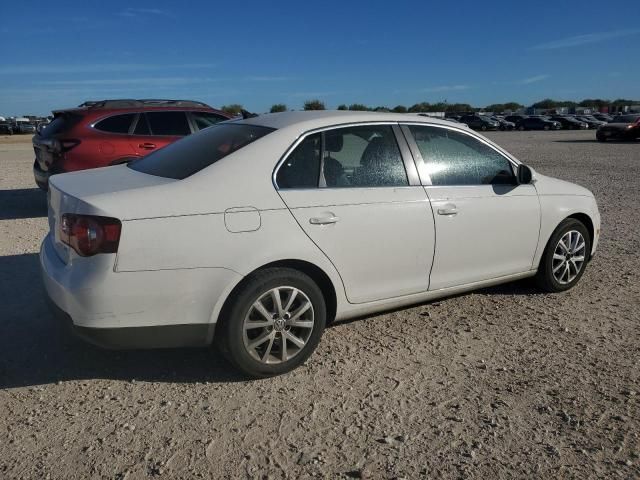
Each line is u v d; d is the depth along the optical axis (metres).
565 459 3.05
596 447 3.15
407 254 4.35
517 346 4.41
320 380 3.88
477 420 3.41
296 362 3.95
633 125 33.25
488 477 2.91
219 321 3.70
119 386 3.78
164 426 3.32
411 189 4.38
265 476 2.90
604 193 12.12
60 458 3.02
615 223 8.98
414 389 3.76
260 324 3.77
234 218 3.63
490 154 4.97
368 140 4.33
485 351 4.33
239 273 3.63
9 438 3.19
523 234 5.09
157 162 4.30
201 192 3.62
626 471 2.95
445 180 4.61
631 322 4.89
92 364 4.07
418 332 4.67
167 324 3.54
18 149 29.80
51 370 3.98
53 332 4.57
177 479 2.87
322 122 4.17
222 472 2.93
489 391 3.74
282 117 4.37
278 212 3.77
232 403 3.57
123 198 3.46
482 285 4.97
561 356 4.25
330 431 3.29
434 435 3.26
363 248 4.12
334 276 4.04
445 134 4.73
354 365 4.09
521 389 3.77
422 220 4.38
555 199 5.32
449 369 4.04
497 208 4.84
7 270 6.13
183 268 3.50
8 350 4.26
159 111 9.27
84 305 3.40
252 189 3.75
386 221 4.20
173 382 3.83
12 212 9.69
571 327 4.78
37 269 6.17
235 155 3.85
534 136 43.94
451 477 2.90
